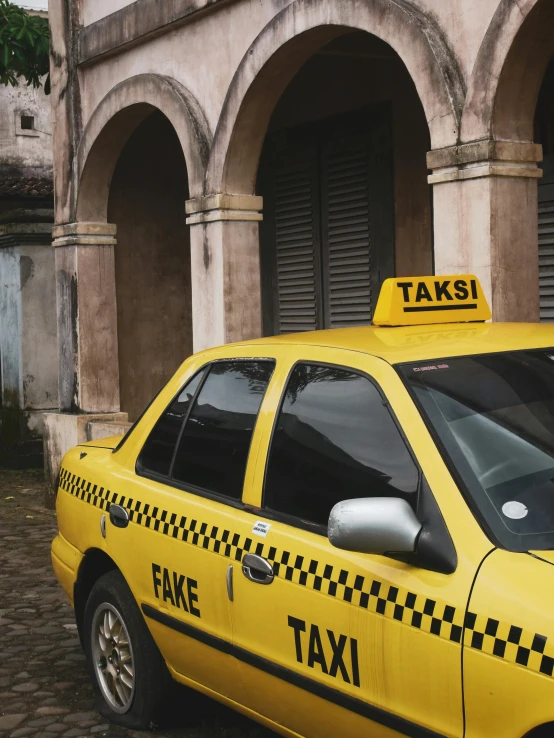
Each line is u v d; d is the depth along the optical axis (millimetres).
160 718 4398
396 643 2879
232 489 3785
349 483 3240
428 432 3049
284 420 3637
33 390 13227
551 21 5512
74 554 4793
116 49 9359
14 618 6430
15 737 4496
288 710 3402
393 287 3926
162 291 11070
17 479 12320
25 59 13250
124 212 10812
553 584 2588
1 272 13594
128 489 4395
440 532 2844
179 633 3963
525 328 3771
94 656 4703
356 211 9812
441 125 6070
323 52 8398
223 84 8094
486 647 2611
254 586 3469
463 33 5945
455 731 2711
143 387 10984
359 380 3385
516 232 5895
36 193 16703
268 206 11070
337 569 3137
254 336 8180
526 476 2949
